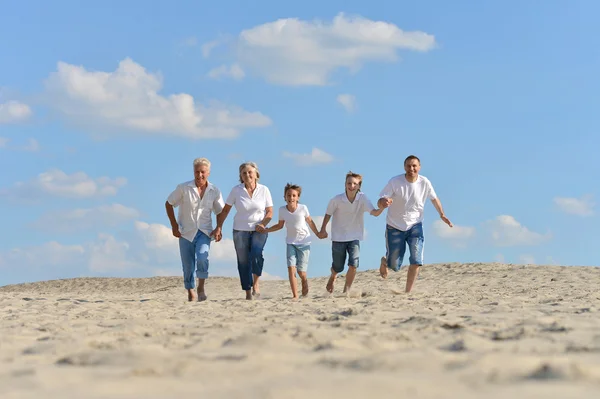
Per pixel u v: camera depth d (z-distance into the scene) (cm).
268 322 514
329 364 295
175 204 887
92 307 780
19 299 1003
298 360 312
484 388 226
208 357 322
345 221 888
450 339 388
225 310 672
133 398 225
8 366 319
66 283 2052
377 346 366
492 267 1642
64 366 309
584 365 271
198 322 534
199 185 875
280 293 1241
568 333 410
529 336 400
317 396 216
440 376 251
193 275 895
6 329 513
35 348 390
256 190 879
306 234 881
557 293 900
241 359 314
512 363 282
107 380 262
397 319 527
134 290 1814
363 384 231
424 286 1351
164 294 1420
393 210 902
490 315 546
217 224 885
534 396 211
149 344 395
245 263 882
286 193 869
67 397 228
